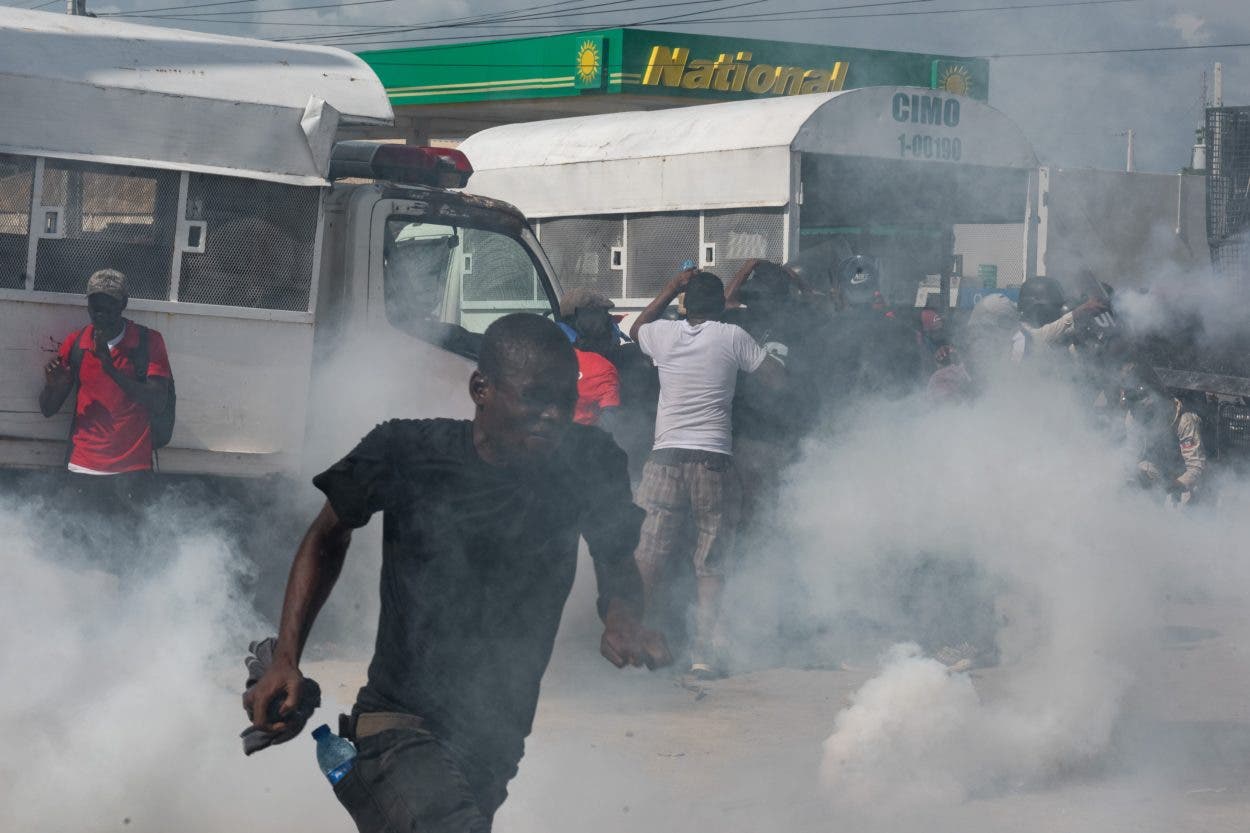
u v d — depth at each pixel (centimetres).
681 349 836
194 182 848
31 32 827
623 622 380
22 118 806
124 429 823
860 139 1217
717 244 1222
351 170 982
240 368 862
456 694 369
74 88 817
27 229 815
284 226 869
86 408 820
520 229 960
